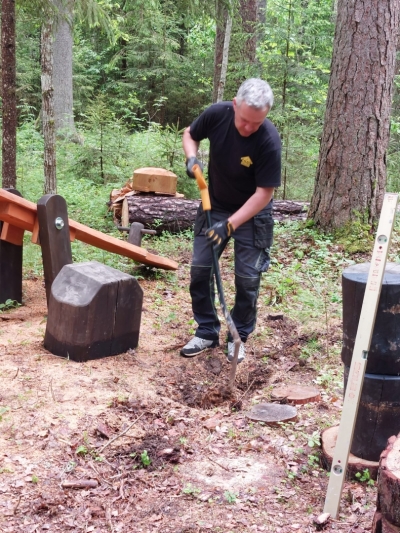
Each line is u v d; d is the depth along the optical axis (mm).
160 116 19031
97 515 2809
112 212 9461
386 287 2979
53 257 5016
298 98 10469
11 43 7156
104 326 4348
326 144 7750
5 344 4500
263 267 4492
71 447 3246
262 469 3250
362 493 3045
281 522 2809
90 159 11070
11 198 4871
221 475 3174
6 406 3555
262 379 4543
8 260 5441
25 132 14219
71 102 16031
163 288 6449
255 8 13430
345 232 7629
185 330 5273
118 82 18828
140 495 2973
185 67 18641
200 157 11820
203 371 4543
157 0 11422
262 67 10586
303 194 10648
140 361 4488
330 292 6266
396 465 2342
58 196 5008
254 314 4656
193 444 3457
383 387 3070
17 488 2895
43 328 4930
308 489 3094
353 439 3240
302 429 3652
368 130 7512
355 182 7617
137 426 3533
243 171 4062
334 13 17750
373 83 7402
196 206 8609
